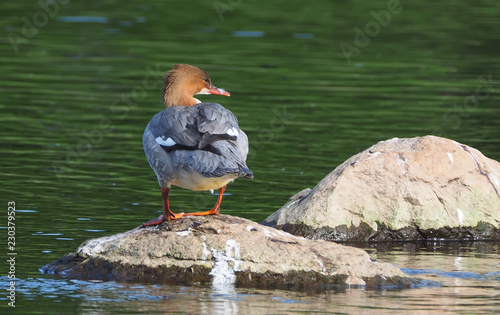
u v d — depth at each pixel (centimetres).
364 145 1931
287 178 1673
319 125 2122
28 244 1207
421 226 1312
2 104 2294
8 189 1551
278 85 2542
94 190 1566
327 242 1064
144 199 1510
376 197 1321
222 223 1070
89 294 968
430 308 919
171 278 1020
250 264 1017
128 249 1053
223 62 2788
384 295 970
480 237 1321
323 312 902
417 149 1376
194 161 1005
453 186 1340
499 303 938
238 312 900
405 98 2427
